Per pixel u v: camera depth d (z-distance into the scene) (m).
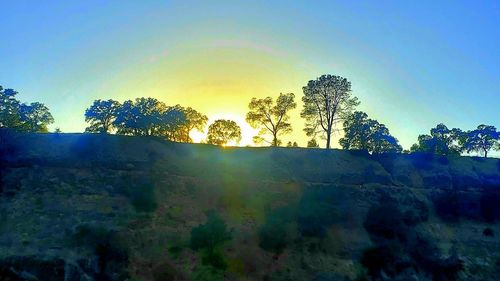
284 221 64.62
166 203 63.50
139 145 74.06
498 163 89.31
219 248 57.09
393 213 68.75
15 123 82.94
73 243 52.94
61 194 60.84
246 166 75.94
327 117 100.19
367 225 67.31
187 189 67.50
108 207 60.09
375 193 73.81
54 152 68.31
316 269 57.78
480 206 76.88
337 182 75.88
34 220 55.78
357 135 89.94
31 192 60.47
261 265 56.44
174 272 52.28
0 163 64.00
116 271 51.03
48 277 48.50
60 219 56.50
